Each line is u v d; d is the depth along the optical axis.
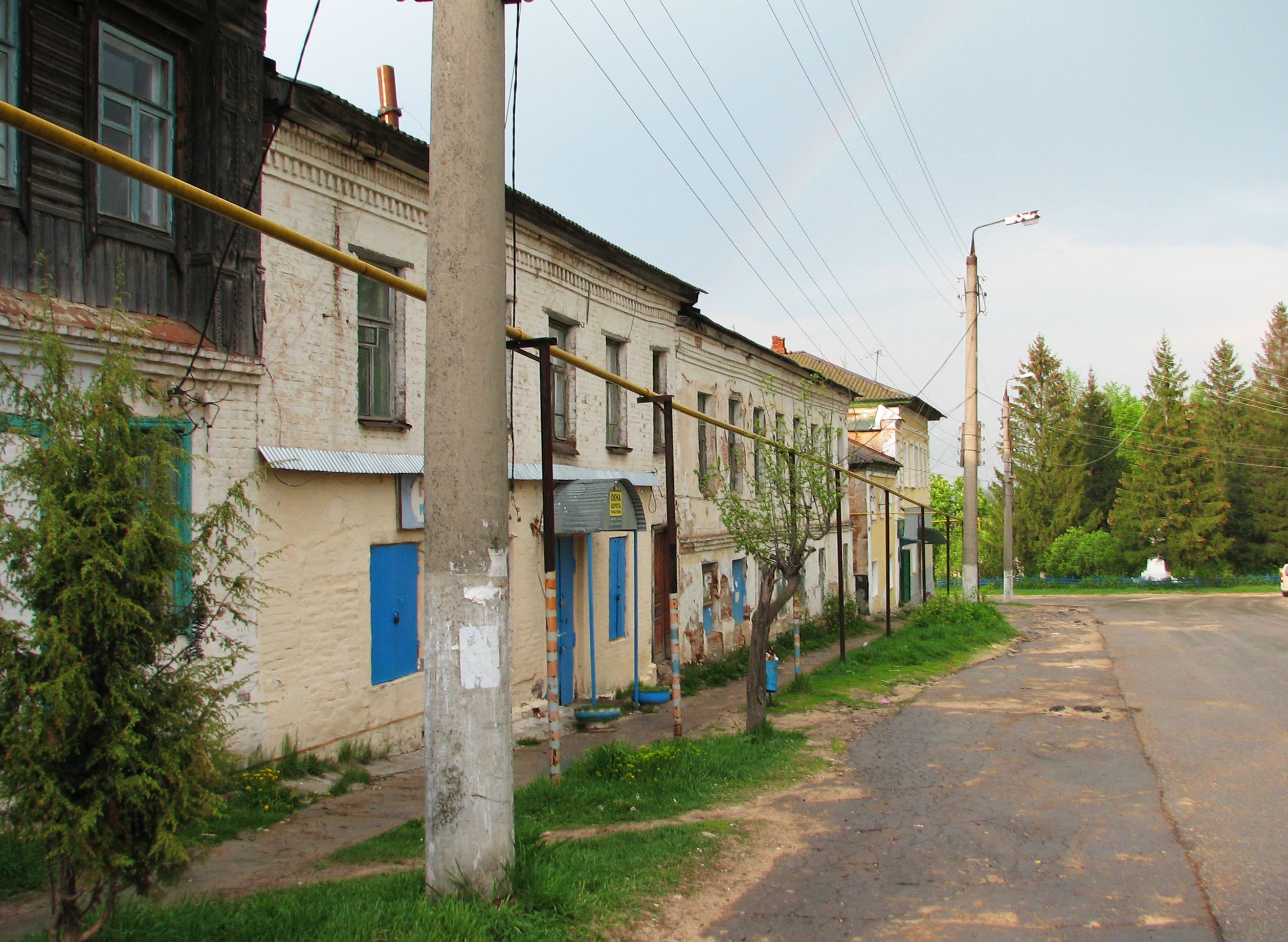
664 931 5.38
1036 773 9.97
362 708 10.28
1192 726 12.66
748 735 11.55
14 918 5.15
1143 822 8.00
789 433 14.48
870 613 35.25
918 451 45.66
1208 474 60.72
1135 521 61.34
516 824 7.43
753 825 7.77
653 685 17.20
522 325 13.73
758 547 12.63
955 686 17.06
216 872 6.40
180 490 8.18
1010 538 47.16
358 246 10.52
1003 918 5.75
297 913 4.89
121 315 5.86
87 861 4.05
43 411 4.21
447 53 5.41
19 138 7.16
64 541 3.97
